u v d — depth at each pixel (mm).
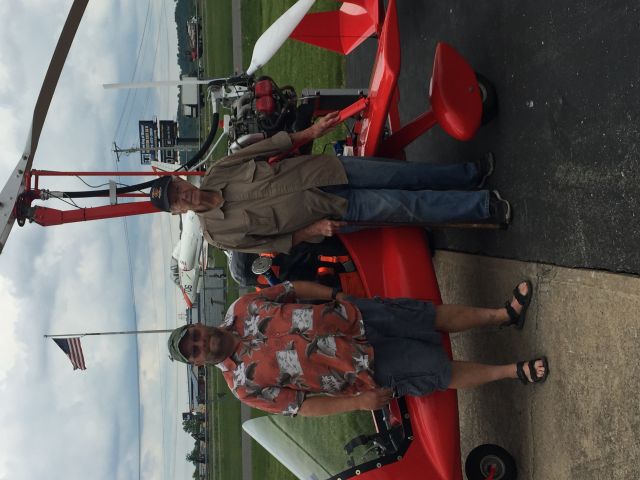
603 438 2186
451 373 2600
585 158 2314
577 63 2350
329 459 2885
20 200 2746
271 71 10711
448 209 2871
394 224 2912
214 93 4020
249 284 3312
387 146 3379
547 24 2559
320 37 4117
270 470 10773
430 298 2977
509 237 2953
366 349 2469
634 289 2027
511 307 2727
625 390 2066
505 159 2953
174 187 2746
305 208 2793
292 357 2420
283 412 2486
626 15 2061
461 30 3502
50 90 2195
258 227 2770
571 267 2424
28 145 2482
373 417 2873
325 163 2850
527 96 2732
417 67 4297
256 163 2854
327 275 3146
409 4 4367
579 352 2334
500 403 3035
